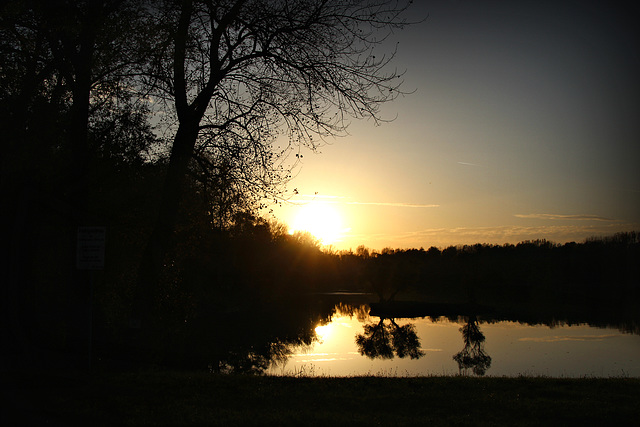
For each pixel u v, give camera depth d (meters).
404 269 69.69
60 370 11.82
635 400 10.84
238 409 9.66
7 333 11.68
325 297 92.25
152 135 16.06
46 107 14.12
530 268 95.00
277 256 67.38
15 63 13.84
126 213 15.87
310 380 12.63
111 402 9.48
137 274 16.12
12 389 9.77
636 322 50.25
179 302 16.81
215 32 15.92
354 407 10.16
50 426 7.96
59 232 15.03
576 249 94.06
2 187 12.55
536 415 9.68
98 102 15.21
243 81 16.36
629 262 88.19
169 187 16.20
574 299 80.12
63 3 13.45
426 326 47.16
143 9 14.91
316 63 15.75
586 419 9.39
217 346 27.59
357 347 31.78
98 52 14.20
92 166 14.73
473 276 81.62
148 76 15.28
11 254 12.05
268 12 15.71
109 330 15.80
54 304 15.01
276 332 37.97
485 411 9.96
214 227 17.84
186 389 10.90
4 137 13.27
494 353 29.02
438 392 11.45
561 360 26.52
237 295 54.34
